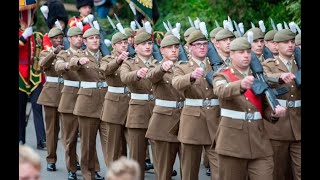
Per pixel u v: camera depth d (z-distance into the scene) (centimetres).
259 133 1794
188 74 1905
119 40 2284
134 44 2358
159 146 2116
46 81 2642
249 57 1792
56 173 2580
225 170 1809
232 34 2106
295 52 2081
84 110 2366
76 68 2320
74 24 2991
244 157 1775
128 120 2222
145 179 2486
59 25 2591
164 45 2111
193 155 2005
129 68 2194
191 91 1980
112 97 2320
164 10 3916
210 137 1977
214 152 1967
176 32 2142
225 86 1736
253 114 1788
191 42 2000
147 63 2222
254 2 3609
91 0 3048
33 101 2919
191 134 1981
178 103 2095
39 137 2931
